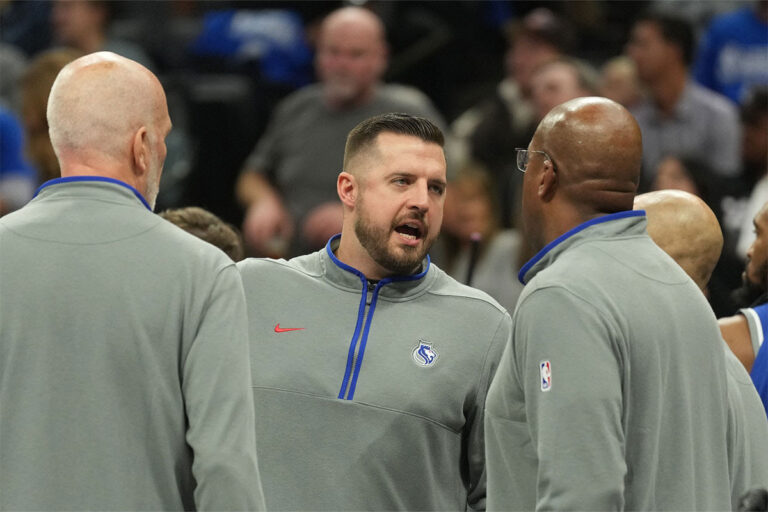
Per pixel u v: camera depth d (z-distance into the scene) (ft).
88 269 28.89
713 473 29.76
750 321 36.96
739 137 79.15
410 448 33.17
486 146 76.69
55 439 28.58
